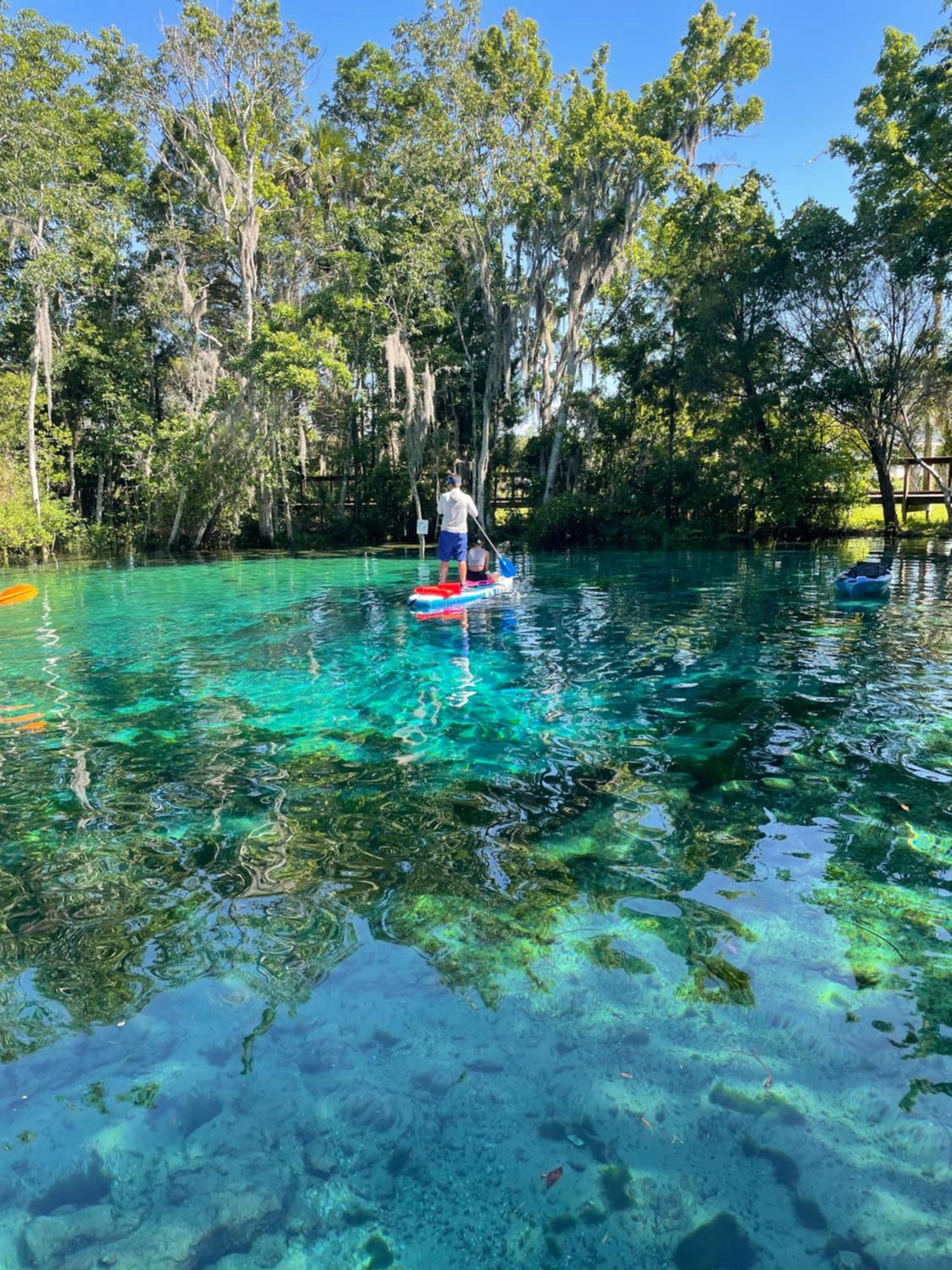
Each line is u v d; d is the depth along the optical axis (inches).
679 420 1066.1
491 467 1135.6
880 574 463.5
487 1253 64.4
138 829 150.9
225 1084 84.3
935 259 753.0
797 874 127.4
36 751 200.2
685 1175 71.7
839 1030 90.1
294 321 924.6
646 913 116.4
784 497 882.1
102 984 102.3
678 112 941.8
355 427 1178.0
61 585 606.5
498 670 281.9
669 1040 89.4
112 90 903.1
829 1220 66.5
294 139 1006.4
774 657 294.2
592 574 619.8
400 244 926.4
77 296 964.0
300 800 163.8
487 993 98.8
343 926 114.8
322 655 314.8
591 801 159.9
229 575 675.4
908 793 160.2
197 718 227.6
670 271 972.6
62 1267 63.7
